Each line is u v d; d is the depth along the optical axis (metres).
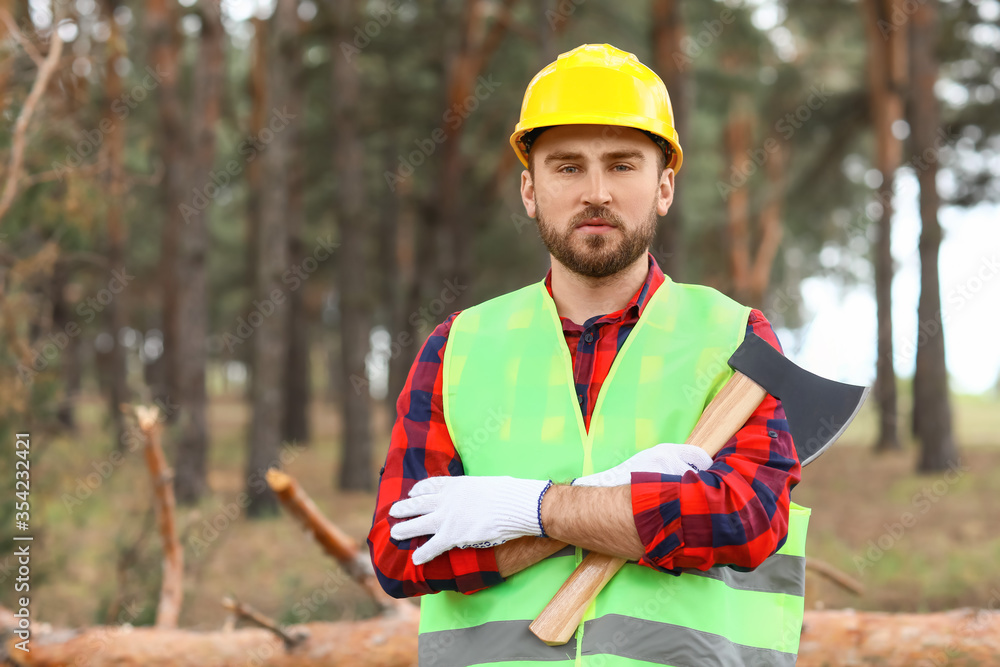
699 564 1.37
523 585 1.46
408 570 1.49
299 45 12.66
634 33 13.23
